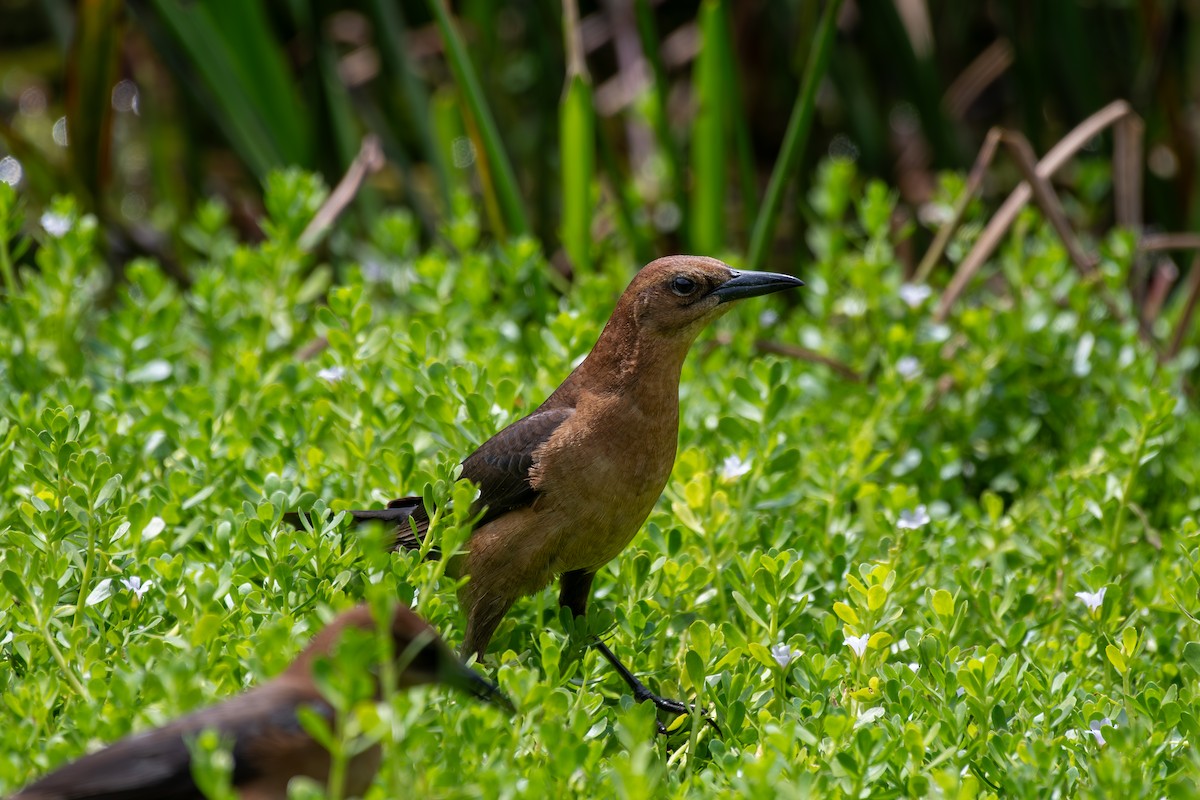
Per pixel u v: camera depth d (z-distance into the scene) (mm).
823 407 11953
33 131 19172
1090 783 7000
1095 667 8789
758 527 9742
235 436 9898
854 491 10219
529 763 7133
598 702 7641
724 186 14562
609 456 8805
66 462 8367
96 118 13984
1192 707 7613
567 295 13891
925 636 8195
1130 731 7105
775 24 17266
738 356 12562
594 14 19156
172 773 5992
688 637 8797
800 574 8461
